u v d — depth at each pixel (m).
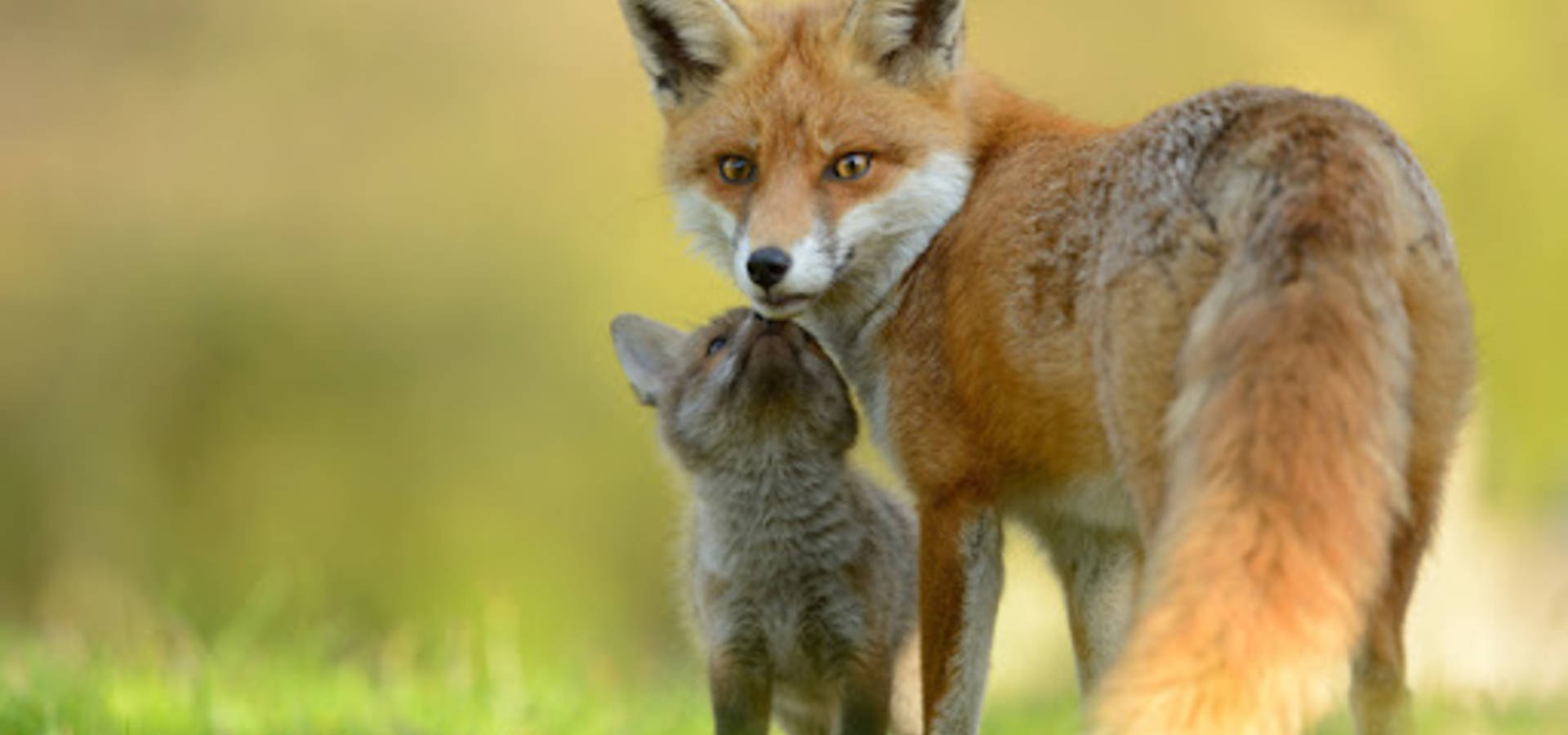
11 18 32.72
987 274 8.39
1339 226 6.88
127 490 27.92
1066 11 27.11
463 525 27.47
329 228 29.73
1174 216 7.38
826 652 10.00
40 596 26.66
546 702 11.85
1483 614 19.09
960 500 8.70
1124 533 8.93
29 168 30.73
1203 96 7.83
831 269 9.02
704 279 27.12
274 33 31.59
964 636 8.72
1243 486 6.52
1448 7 23.00
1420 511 7.32
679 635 18.05
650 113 29.02
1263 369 6.66
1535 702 11.30
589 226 28.94
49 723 10.30
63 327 29.31
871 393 9.43
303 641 14.45
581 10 30.73
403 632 14.63
